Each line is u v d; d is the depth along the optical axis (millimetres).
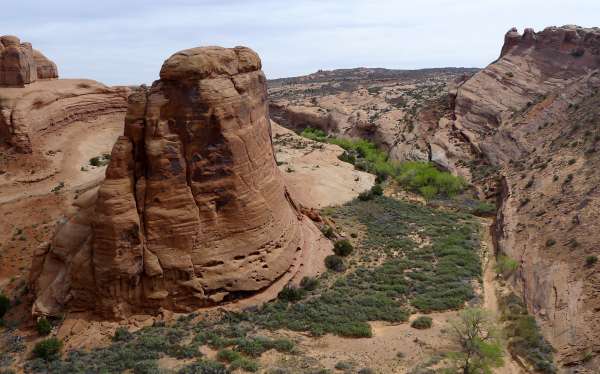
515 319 30234
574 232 36719
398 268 38031
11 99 58344
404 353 26328
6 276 40688
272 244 33406
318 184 58312
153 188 28891
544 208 43812
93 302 28703
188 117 29078
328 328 28859
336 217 50250
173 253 29281
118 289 28438
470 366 24422
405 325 29703
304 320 29875
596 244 33594
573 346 25938
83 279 28625
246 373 23891
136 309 29172
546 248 37094
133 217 28047
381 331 29078
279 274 33250
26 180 55188
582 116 61250
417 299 32812
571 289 30516
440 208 56469
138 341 26922
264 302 31516
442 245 43125
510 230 43375
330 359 25688
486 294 34500
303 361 25203
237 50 33344
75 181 57406
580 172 46250
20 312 31406
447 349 26484
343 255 40031
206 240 30234
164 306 29391
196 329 28359
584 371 23953
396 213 52781
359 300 32500
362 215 51562
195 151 29609
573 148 53625
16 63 60781
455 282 35688
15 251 44062
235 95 31125
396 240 44562
